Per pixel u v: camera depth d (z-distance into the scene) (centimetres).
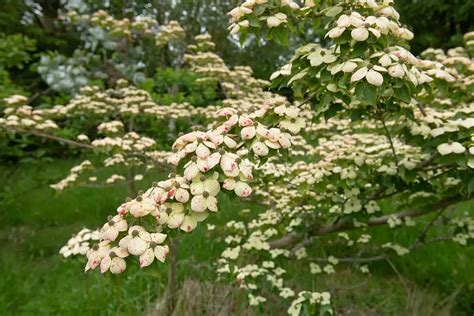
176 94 506
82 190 512
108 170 541
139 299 260
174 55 678
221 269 250
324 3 180
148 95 386
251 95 386
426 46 668
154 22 472
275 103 157
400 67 140
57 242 389
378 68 139
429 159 197
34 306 263
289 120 155
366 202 240
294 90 182
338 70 151
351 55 150
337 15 168
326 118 183
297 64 175
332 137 292
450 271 316
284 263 313
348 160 225
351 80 140
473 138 174
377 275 324
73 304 261
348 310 266
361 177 230
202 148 123
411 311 253
